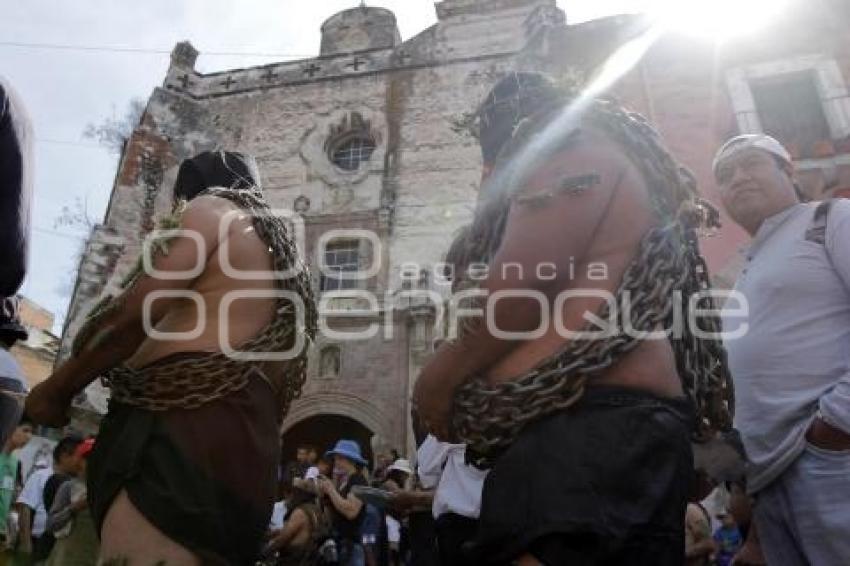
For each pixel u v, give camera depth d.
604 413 1.24
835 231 2.15
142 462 1.67
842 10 10.99
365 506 6.30
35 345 24.20
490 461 1.40
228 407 1.78
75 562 4.53
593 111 1.54
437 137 17.02
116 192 17.17
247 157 2.52
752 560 2.45
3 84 2.17
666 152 1.57
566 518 1.13
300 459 11.64
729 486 2.81
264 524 1.82
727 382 1.58
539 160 1.43
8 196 2.16
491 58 17.58
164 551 1.59
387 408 14.34
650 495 1.17
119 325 1.79
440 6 18.73
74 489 6.45
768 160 2.47
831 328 2.08
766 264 2.31
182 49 19.53
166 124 18.38
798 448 2.00
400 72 18.20
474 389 1.36
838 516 1.89
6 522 5.38
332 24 21.52
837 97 10.41
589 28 12.64
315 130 18.03
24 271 2.24
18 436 6.87
